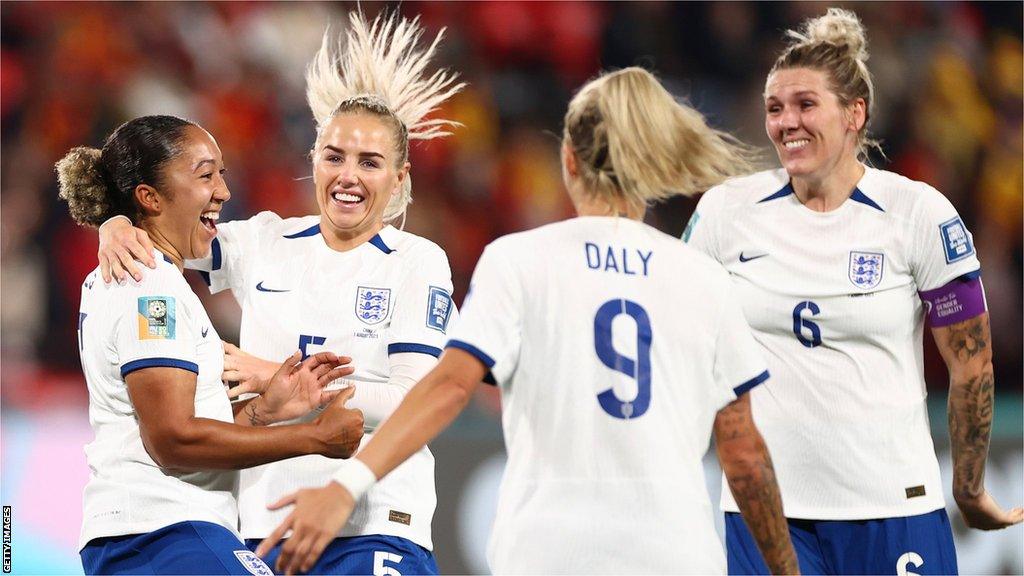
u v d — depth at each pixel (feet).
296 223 52.01
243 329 50.49
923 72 147.95
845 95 48.11
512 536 36.40
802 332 49.01
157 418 39.81
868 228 48.75
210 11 137.39
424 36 143.64
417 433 35.06
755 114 144.97
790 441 49.19
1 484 79.41
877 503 48.62
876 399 48.65
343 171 49.11
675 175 36.94
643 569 35.78
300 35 139.64
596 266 36.91
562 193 142.41
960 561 78.33
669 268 37.42
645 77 37.27
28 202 120.88
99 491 41.50
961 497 51.11
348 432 41.98
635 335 36.63
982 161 146.20
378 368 49.01
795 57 48.80
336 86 55.16
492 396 90.79
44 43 131.54
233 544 41.55
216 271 51.60
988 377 48.80
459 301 134.21
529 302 36.63
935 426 85.66
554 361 36.45
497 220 138.82
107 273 41.37
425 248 50.31
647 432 36.32
